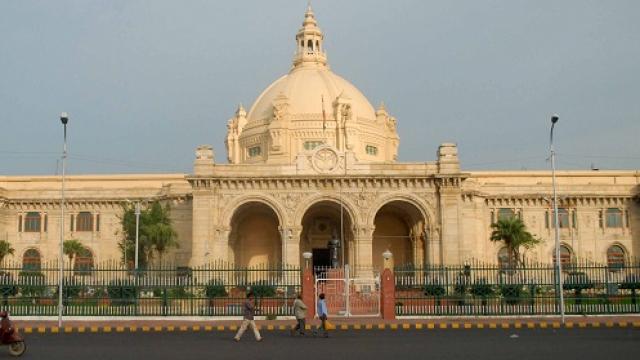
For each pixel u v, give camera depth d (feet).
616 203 314.96
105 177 326.24
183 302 181.88
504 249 309.22
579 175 330.34
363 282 207.92
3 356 98.94
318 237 298.97
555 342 114.32
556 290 171.63
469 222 295.89
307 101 327.47
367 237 258.98
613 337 122.52
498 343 113.29
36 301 170.30
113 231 309.83
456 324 145.69
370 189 261.85
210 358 95.55
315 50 366.63
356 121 322.14
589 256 310.45
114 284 171.73
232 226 280.72
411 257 293.43
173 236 275.39
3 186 325.21
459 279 186.09
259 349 106.22
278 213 260.01
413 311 170.40
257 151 327.88
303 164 262.88
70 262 290.97
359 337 125.39
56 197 311.27
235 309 174.91
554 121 175.52
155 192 308.81
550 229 312.29
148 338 125.49
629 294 180.65
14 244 311.27
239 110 344.28
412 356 96.58
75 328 140.36
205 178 258.37
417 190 261.85
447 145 263.49
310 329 140.15
